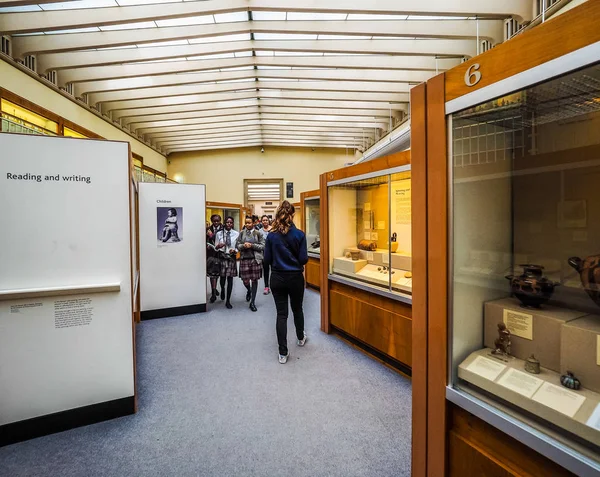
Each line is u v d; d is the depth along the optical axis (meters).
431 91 1.27
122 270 2.13
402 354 2.69
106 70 6.39
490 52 1.04
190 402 2.31
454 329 1.25
